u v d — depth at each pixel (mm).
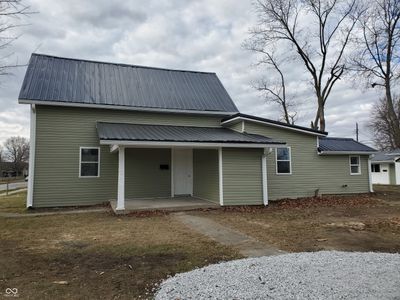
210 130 13844
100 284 4066
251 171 12195
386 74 21219
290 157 14938
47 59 14555
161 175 14188
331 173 15922
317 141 15633
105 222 8781
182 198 13648
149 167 13992
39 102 11641
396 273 4258
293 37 23094
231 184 11852
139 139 10383
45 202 11992
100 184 12898
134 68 16547
